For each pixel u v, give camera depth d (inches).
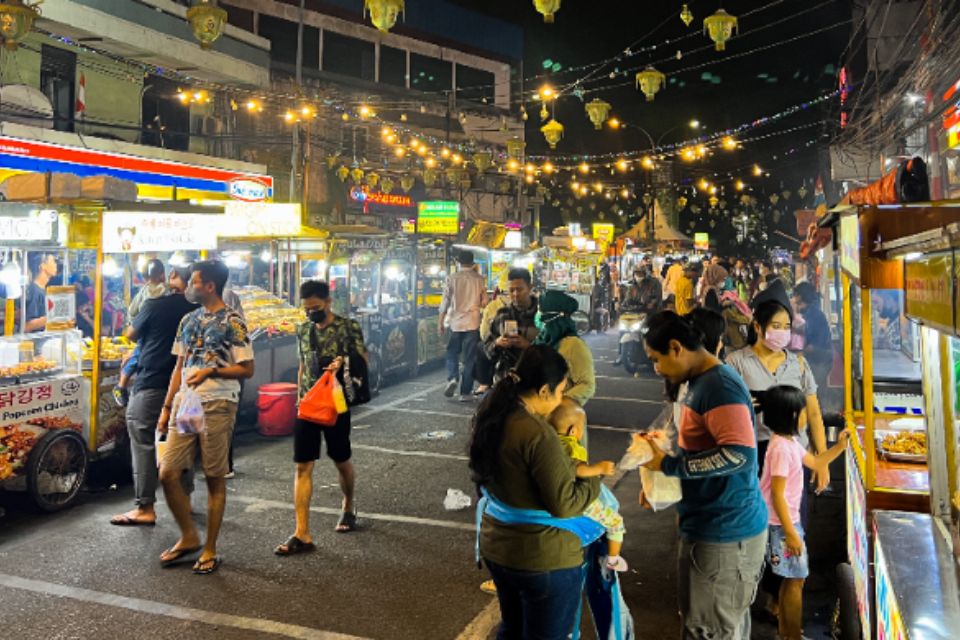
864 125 485.7
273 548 215.6
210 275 206.4
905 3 466.0
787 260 1065.5
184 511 206.8
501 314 230.1
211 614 175.3
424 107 1310.3
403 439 345.7
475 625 170.4
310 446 216.5
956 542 103.7
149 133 769.6
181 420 197.5
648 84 408.5
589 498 116.8
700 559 119.3
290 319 410.9
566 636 119.8
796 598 158.7
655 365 127.6
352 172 1069.1
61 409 249.3
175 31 725.9
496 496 118.0
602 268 908.0
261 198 684.1
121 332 363.3
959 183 367.2
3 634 165.0
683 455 117.2
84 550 213.8
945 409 122.5
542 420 117.3
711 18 335.6
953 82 358.0
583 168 1035.9
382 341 472.7
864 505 140.2
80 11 629.6
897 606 96.3
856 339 222.5
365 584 191.9
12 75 610.2
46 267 299.3
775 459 151.6
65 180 264.7
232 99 831.1
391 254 509.7
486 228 658.2
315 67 1180.5
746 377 175.5
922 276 86.5
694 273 523.2
